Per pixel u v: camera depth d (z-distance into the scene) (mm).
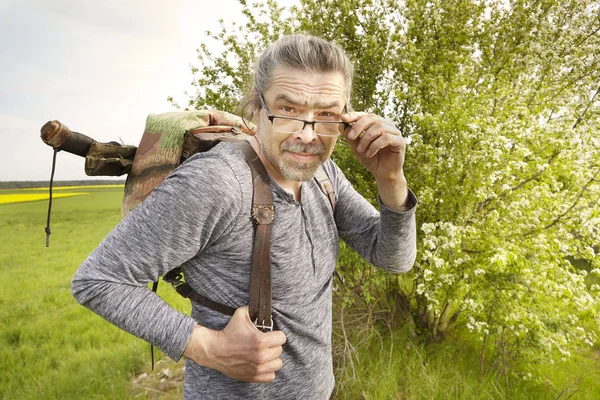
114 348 4637
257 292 927
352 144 1053
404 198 1117
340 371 3191
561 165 2928
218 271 966
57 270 10695
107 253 858
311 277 1076
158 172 1124
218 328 985
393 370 3133
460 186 3090
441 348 3619
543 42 3607
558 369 3537
